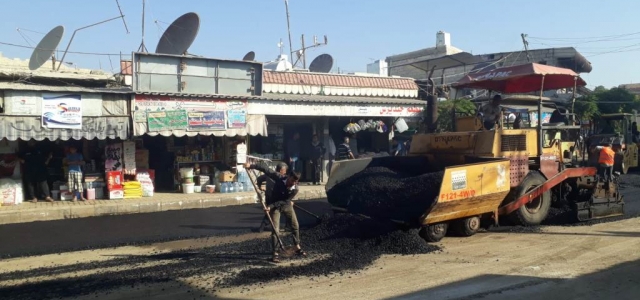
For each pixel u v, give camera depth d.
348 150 17.19
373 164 11.74
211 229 10.57
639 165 23.14
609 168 15.27
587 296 6.06
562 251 8.20
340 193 10.60
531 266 7.32
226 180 15.82
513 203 9.92
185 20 15.41
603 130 23.38
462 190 8.62
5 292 6.25
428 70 23.66
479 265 7.39
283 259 7.79
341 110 17.72
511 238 9.25
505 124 12.35
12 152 13.78
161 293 6.21
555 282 6.57
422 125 19.59
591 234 9.47
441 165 10.83
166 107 14.33
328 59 22.45
